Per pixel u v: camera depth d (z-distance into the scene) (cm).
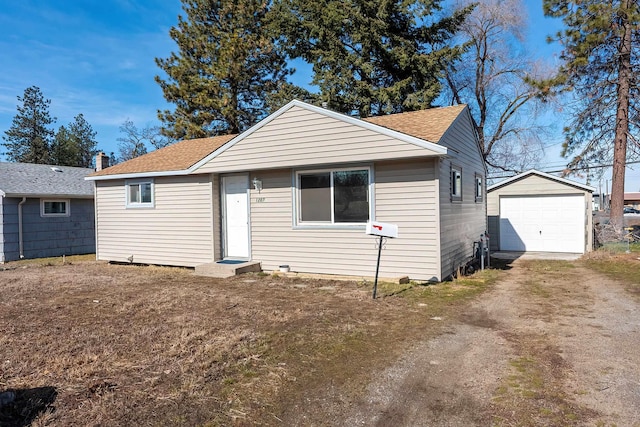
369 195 870
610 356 414
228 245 1097
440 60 2084
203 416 298
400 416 298
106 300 696
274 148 945
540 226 1508
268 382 356
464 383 353
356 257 895
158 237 1184
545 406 309
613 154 1559
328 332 499
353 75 2159
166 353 425
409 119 1022
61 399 324
